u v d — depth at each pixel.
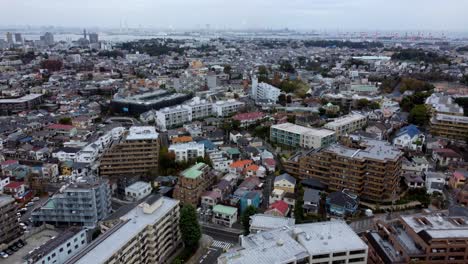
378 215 130.38
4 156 182.75
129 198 148.62
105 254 87.69
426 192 144.25
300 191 142.88
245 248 84.19
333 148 151.88
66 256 105.94
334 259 84.38
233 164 167.25
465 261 86.88
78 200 124.69
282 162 175.62
